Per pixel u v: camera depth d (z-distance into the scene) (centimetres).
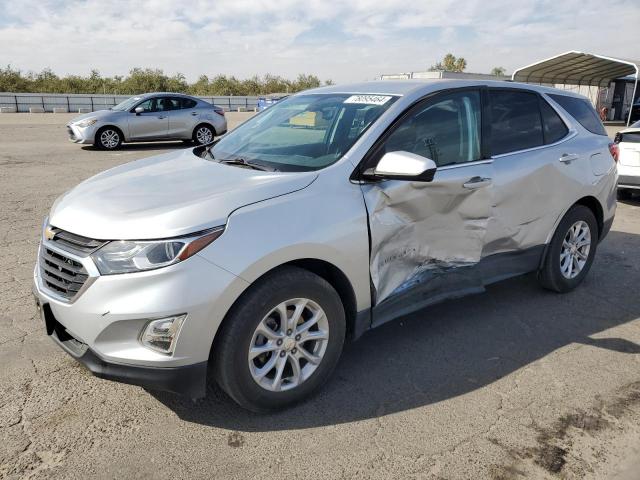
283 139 360
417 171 287
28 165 1115
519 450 266
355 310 312
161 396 305
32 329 377
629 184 833
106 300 249
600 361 354
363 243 303
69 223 275
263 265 264
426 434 277
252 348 271
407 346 369
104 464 250
